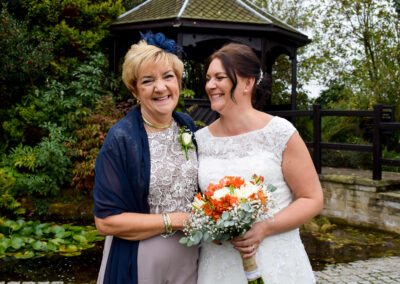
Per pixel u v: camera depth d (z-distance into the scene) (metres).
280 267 1.72
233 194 1.54
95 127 6.11
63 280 3.60
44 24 7.45
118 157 1.69
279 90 13.21
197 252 1.89
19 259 4.14
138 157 1.72
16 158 6.31
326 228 5.70
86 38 7.45
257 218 1.57
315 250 4.73
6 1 7.46
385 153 8.05
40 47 6.80
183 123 1.96
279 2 13.82
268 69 9.64
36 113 6.80
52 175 6.32
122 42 8.38
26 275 3.71
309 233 5.52
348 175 6.30
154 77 1.74
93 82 7.13
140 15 7.79
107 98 6.63
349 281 3.60
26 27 7.05
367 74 12.37
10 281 3.55
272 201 1.61
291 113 6.93
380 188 5.70
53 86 6.80
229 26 7.18
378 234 5.46
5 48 6.59
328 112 6.34
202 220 1.56
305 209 1.68
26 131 6.96
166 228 1.71
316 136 6.44
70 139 6.36
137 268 1.72
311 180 1.71
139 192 1.72
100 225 1.70
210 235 1.59
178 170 1.82
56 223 5.63
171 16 7.06
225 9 7.47
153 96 1.75
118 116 6.28
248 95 1.83
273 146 1.74
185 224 1.69
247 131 1.82
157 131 1.85
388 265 4.08
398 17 12.16
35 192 6.41
